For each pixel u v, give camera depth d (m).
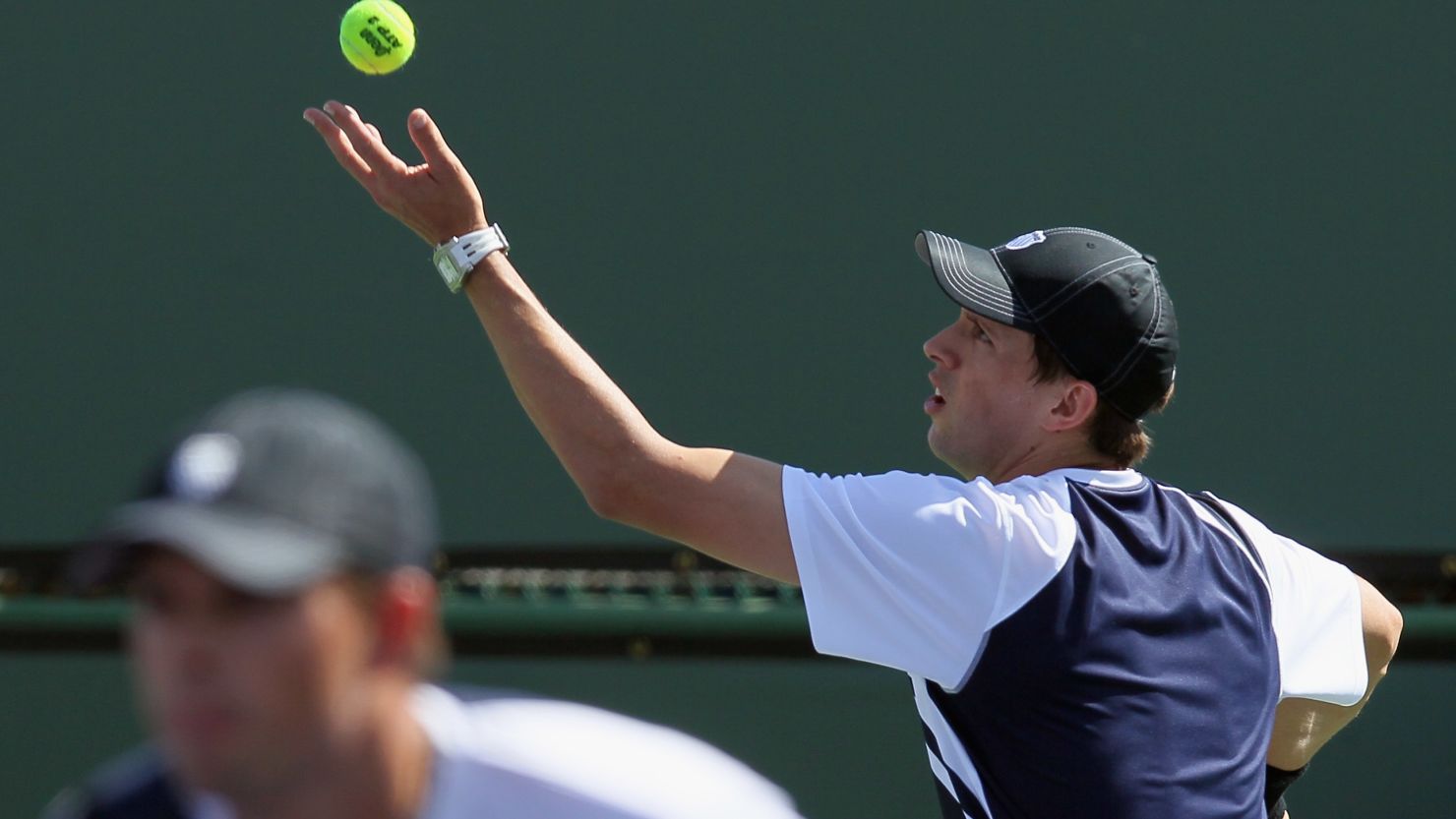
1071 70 17.53
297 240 17.67
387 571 4.79
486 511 17.56
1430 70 17.38
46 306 17.72
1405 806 17.22
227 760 4.70
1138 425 9.73
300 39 17.62
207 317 17.72
